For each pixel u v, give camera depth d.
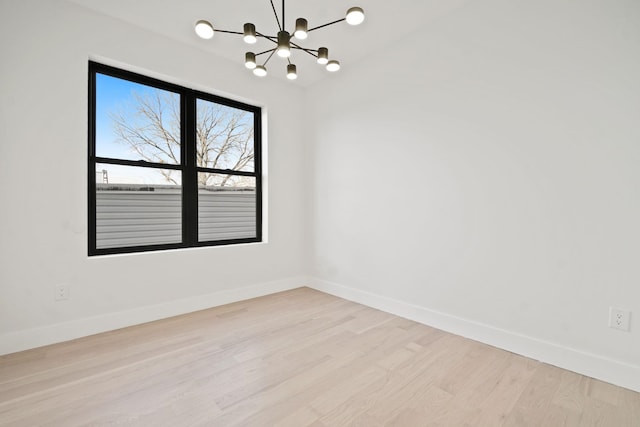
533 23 1.93
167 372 1.77
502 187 2.09
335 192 3.36
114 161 2.51
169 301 2.67
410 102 2.62
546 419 1.40
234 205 3.31
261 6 2.24
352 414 1.43
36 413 1.41
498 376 1.75
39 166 2.07
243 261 3.19
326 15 2.36
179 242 2.89
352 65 3.12
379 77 2.87
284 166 3.56
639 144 1.59
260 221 3.49
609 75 1.67
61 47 2.14
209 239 3.12
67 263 2.18
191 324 2.50
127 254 2.48
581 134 1.76
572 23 1.78
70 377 1.71
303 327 2.45
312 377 1.73
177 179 2.88
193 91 2.96
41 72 2.07
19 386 1.62
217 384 1.66
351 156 3.17
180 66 2.71
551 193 1.88
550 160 1.88
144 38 2.51
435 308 2.48
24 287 2.03
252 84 3.23
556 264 1.87
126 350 2.04
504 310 2.09
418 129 2.57
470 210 2.25
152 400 1.52
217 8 2.26
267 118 3.38
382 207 2.88
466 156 2.27
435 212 2.46
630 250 1.62
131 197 2.62
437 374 1.77
